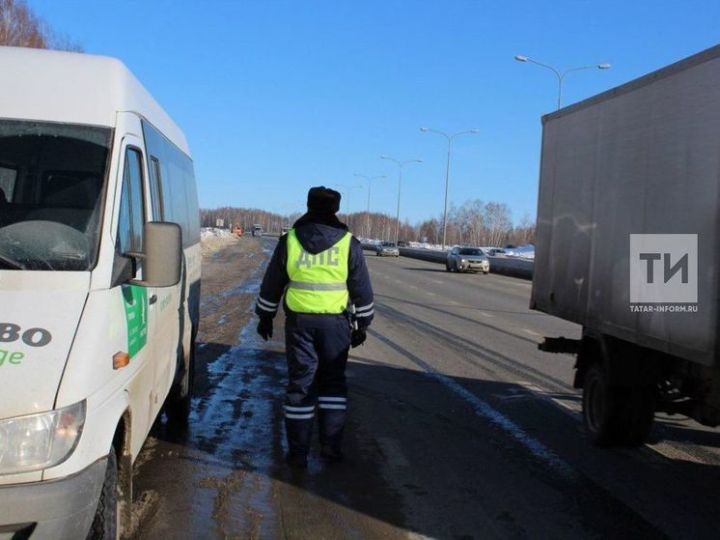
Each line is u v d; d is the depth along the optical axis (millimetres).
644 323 5617
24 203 3891
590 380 6746
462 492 5254
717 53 4789
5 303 3311
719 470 6027
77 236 3764
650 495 5348
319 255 5523
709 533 4668
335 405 5754
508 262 39219
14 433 2895
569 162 7289
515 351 11789
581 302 6859
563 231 7391
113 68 4359
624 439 6383
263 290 5711
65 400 3002
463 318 16219
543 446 6516
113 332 3488
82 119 4102
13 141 3961
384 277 31156
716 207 4723
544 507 5027
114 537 3504
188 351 6812
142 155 4590
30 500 2881
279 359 10156
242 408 7383
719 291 4652
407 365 10133
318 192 5617
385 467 5723
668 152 5367
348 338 5680
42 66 4207
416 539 4402
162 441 6160
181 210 6977
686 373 5699
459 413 7559
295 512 4734
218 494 4984
